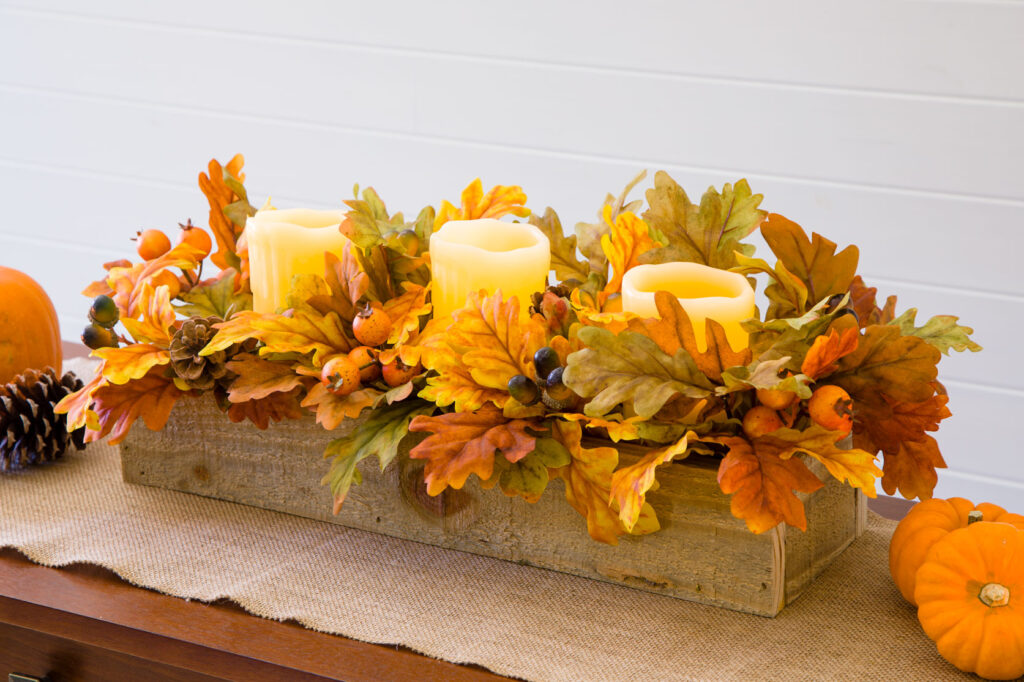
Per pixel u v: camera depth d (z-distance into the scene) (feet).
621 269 5.83
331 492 5.94
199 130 11.01
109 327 5.94
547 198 10.05
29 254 12.10
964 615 5.37
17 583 5.73
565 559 5.73
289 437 5.95
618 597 5.65
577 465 5.59
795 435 5.48
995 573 5.39
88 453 6.34
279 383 5.81
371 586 5.70
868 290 5.85
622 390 5.45
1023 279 8.87
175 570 5.76
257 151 10.87
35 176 11.80
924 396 5.56
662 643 5.49
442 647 5.49
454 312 5.63
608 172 9.80
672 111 9.47
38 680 5.70
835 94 8.99
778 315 5.70
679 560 5.62
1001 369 9.14
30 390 6.17
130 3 10.85
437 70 10.03
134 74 11.07
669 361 5.49
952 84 8.65
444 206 6.10
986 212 8.84
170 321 5.95
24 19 11.29
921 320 9.25
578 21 9.50
